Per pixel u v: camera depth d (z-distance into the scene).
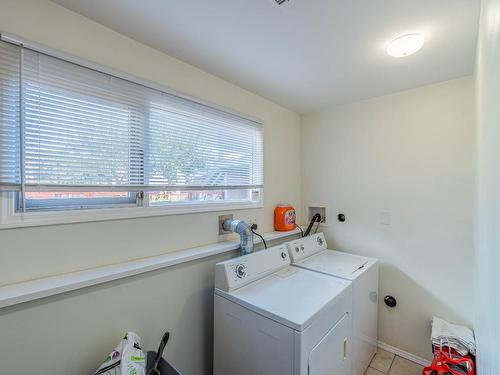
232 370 1.34
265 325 1.18
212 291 1.62
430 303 1.89
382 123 2.13
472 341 1.56
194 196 1.69
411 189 1.98
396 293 2.05
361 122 2.25
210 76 1.74
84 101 1.15
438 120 1.87
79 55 1.14
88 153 1.16
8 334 0.90
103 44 1.22
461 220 1.77
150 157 1.40
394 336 2.05
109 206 1.29
